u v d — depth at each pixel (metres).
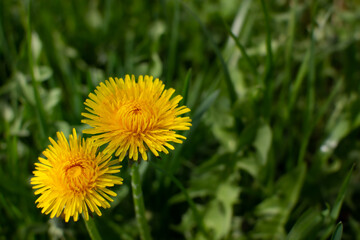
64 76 0.40
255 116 0.33
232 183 0.32
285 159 0.37
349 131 0.34
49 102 0.35
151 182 0.34
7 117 0.36
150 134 0.23
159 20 0.49
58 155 0.22
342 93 0.40
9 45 0.43
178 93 0.38
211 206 0.32
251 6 0.43
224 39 0.48
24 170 0.34
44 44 0.41
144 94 0.23
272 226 0.31
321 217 0.28
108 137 0.23
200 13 0.49
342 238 0.32
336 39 0.40
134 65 0.43
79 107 0.35
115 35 0.48
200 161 0.37
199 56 0.46
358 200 0.34
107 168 0.22
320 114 0.35
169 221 0.34
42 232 0.30
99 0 0.52
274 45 0.38
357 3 0.44
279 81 0.40
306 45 0.41
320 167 0.34
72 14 0.48
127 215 0.33
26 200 0.32
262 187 0.33
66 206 0.22
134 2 0.50
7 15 0.44
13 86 0.38
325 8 0.43
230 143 0.34
